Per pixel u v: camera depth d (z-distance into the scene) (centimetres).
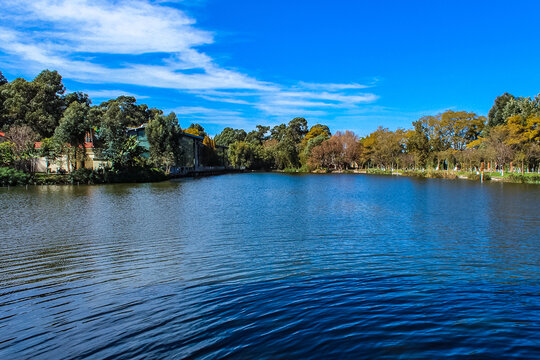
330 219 1998
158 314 726
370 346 570
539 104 7494
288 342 589
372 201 2955
